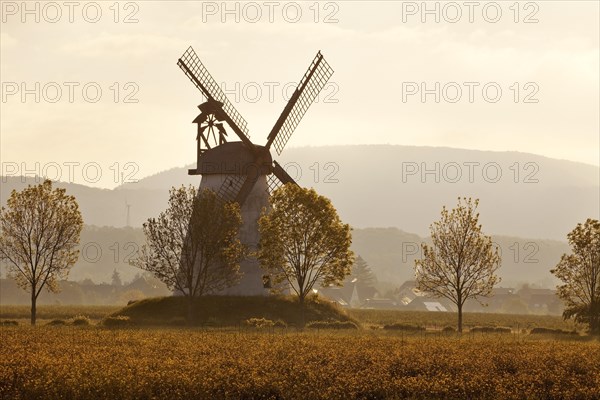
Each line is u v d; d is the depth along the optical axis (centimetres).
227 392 6475
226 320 14062
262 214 15512
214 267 15050
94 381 6450
